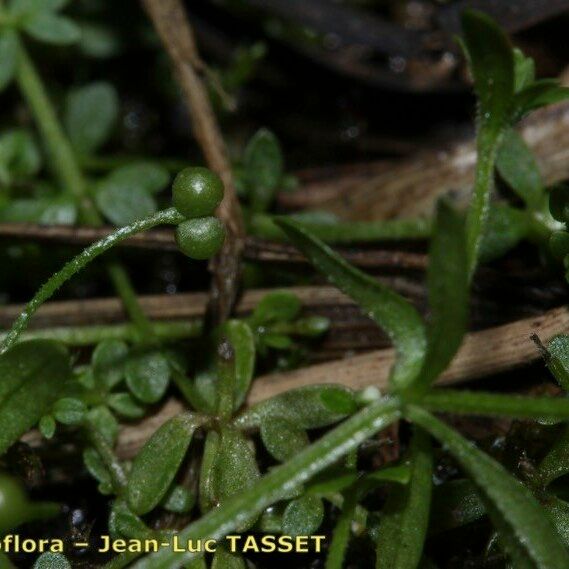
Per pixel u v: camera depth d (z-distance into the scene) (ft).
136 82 0.50
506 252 0.39
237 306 0.39
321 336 0.39
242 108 0.49
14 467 0.36
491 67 0.35
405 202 0.42
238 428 0.35
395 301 0.33
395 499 0.34
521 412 0.33
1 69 0.42
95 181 0.43
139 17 0.48
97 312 0.40
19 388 0.34
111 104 0.44
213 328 0.38
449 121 0.47
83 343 0.39
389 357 0.37
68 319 0.40
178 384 0.36
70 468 0.37
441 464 0.36
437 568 0.34
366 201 0.42
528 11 0.42
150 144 0.49
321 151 0.47
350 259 0.39
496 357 0.37
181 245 0.34
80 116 0.43
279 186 0.42
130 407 0.37
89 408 0.37
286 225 0.33
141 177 0.41
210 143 0.40
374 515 0.35
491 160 0.35
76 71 0.49
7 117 0.47
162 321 0.40
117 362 0.37
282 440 0.35
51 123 0.42
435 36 0.44
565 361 0.35
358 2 0.47
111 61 0.50
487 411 0.33
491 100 0.35
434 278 0.32
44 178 0.44
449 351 0.33
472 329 0.39
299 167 0.47
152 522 0.36
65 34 0.42
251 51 0.46
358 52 0.48
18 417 0.34
